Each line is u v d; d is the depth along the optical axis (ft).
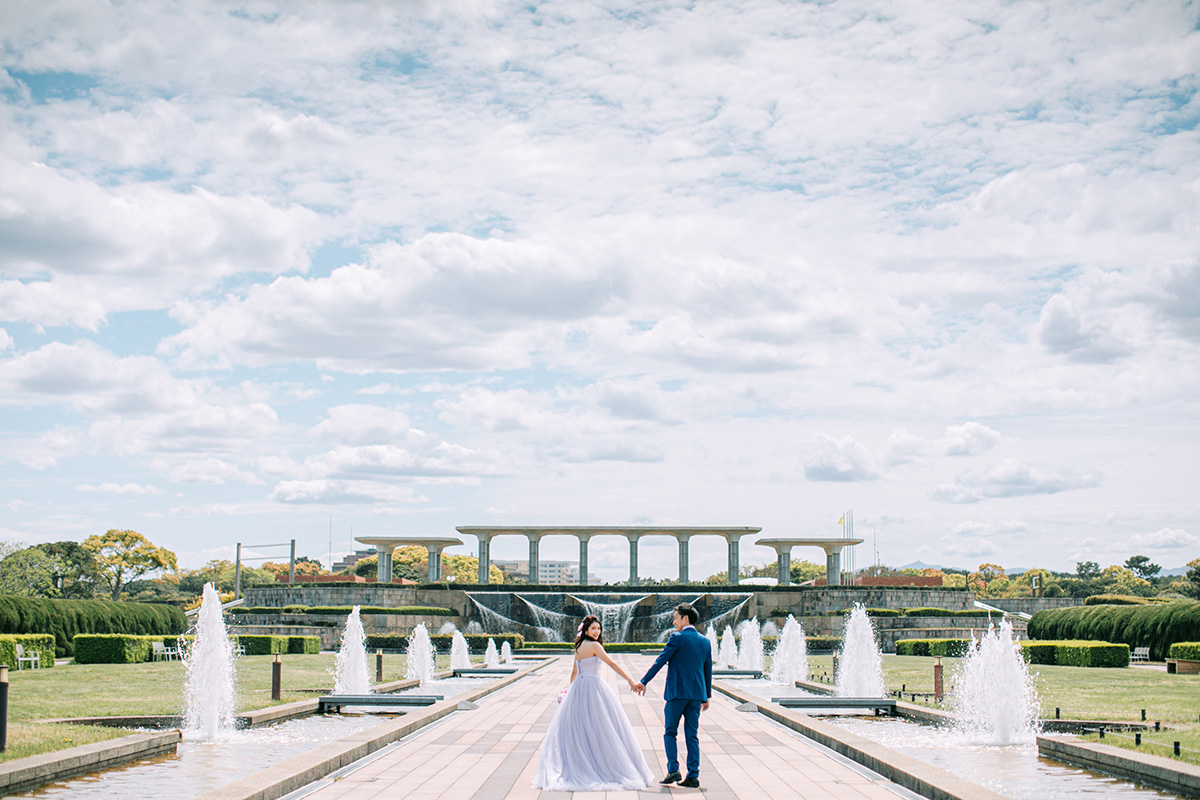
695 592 280.10
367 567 498.28
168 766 47.21
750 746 52.47
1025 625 242.58
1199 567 402.11
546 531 321.32
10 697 79.87
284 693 87.10
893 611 246.06
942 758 51.06
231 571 559.38
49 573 346.74
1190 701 81.30
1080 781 43.24
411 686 101.76
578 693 39.93
